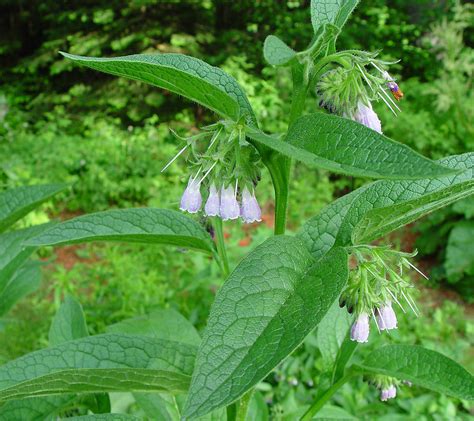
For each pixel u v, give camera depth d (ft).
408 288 0.66
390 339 2.11
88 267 2.99
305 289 0.51
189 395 0.43
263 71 5.18
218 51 5.76
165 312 0.97
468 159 0.66
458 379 0.67
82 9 5.86
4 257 0.94
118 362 0.65
